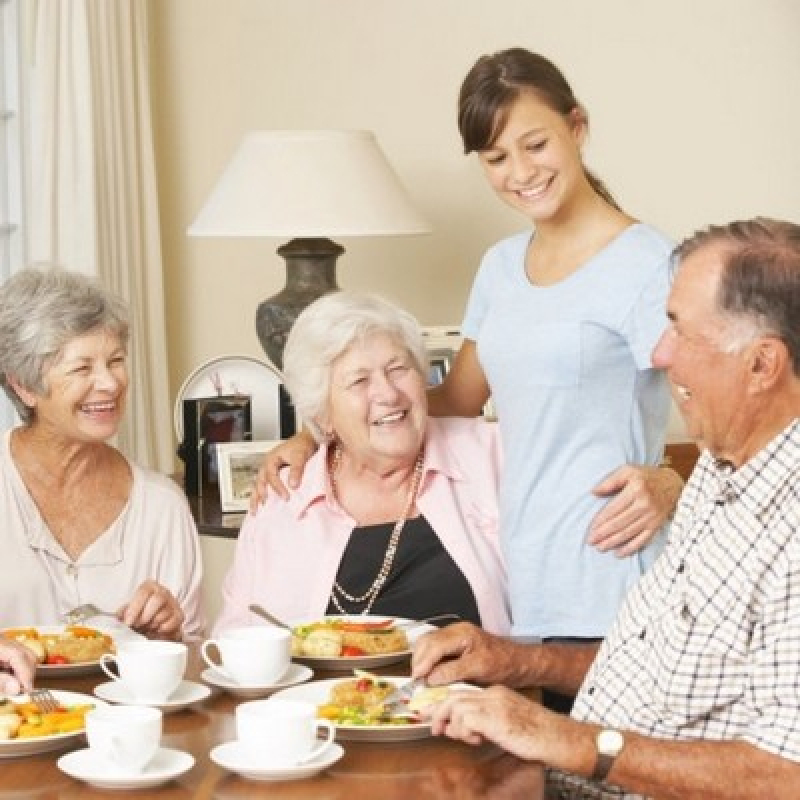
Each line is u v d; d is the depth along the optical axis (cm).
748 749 310
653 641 340
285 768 312
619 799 347
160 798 305
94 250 722
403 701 358
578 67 772
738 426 320
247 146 657
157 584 428
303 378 452
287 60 803
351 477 462
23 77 727
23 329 439
